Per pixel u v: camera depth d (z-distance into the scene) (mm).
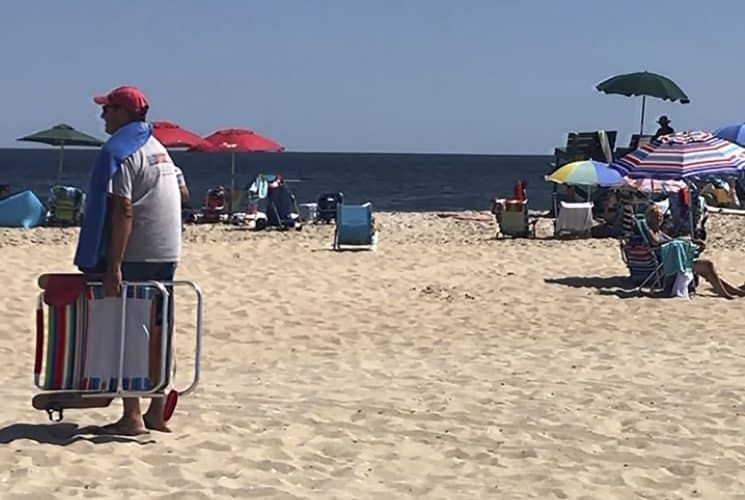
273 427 6199
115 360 5523
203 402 6902
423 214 27312
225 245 17719
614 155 25000
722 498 5129
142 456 5430
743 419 6680
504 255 16500
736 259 16328
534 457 5805
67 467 5188
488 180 78938
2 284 12211
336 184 66625
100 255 5473
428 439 6113
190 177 81250
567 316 10992
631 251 12742
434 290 12656
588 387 7605
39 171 94625
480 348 9375
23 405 6699
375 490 5059
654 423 6566
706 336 9828
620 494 5152
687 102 22609
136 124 5582
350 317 10867
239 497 4852
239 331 10078
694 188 18938
